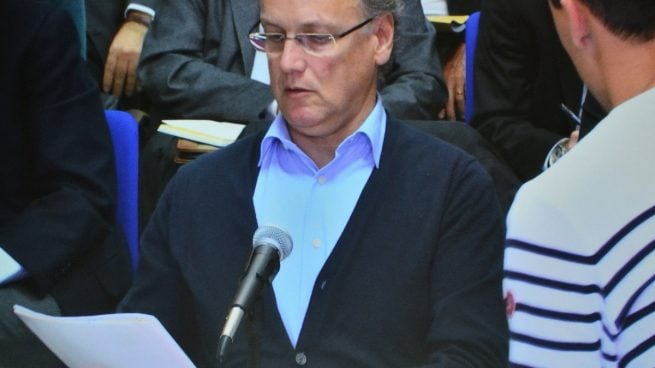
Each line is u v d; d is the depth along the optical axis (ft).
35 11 17.85
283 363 12.76
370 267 12.87
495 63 23.07
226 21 25.26
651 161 8.30
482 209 13.07
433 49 25.34
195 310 13.32
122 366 10.69
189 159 20.71
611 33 8.60
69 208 17.26
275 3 12.78
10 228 17.12
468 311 12.51
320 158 13.53
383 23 13.39
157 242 13.73
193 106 24.52
